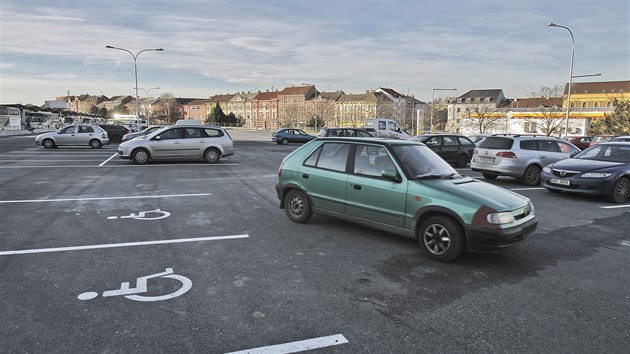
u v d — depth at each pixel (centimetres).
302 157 649
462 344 309
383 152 557
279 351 295
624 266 486
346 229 618
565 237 610
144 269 448
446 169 575
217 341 306
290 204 661
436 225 489
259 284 413
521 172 1155
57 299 371
